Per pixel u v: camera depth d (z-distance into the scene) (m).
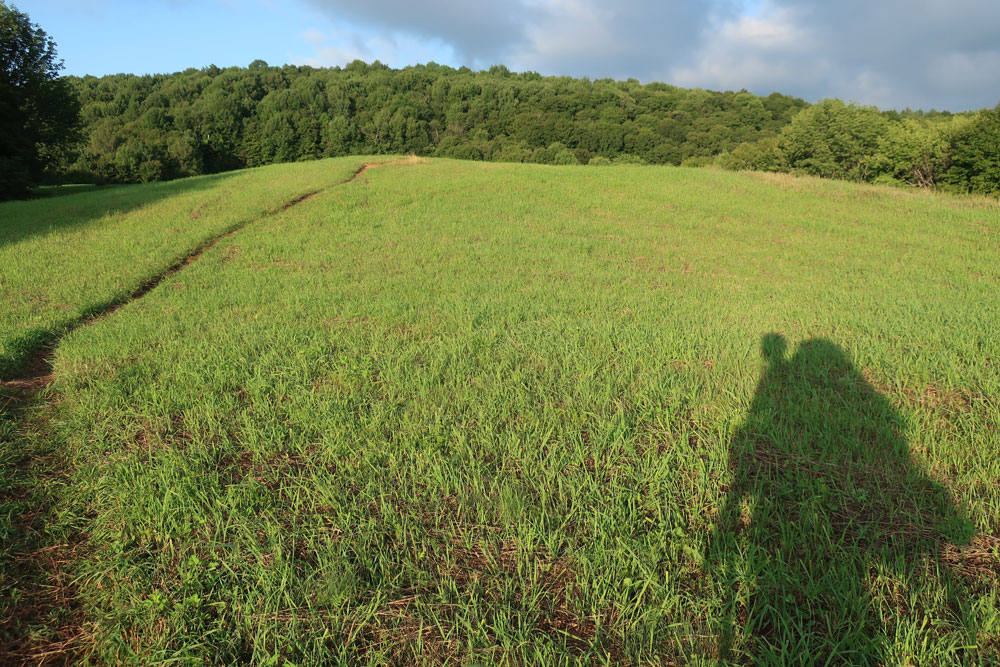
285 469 3.91
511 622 2.61
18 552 3.13
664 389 5.01
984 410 4.57
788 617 2.52
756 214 17.69
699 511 3.31
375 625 2.60
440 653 2.46
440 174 23.53
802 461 3.85
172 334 7.05
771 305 8.57
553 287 9.95
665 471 3.63
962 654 2.38
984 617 2.48
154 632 2.59
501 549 3.06
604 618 2.61
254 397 5.03
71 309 8.44
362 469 3.82
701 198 19.58
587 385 5.07
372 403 4.86
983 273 11.58
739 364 5.70
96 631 2.61
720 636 2.45
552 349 6.17
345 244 13.75
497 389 5.06
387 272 11.17
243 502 3.45
